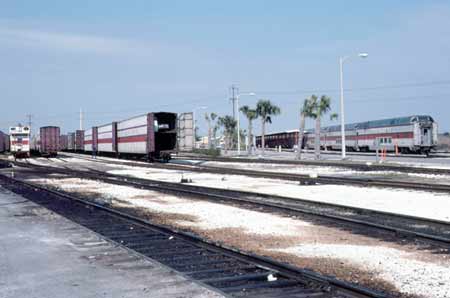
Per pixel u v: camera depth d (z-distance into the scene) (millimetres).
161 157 55562
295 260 9180
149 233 12219
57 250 10234
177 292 7117
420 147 63844
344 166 38875
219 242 10984
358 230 12203
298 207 16922
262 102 78062
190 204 18156
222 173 36156
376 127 73625
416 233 10992
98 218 15031
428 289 7125
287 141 109500
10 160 64750
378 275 8016
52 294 7168
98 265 8859
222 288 7395
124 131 65562
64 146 109125
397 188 21938
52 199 20391
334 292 6984
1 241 11336
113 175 35125
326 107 57781
